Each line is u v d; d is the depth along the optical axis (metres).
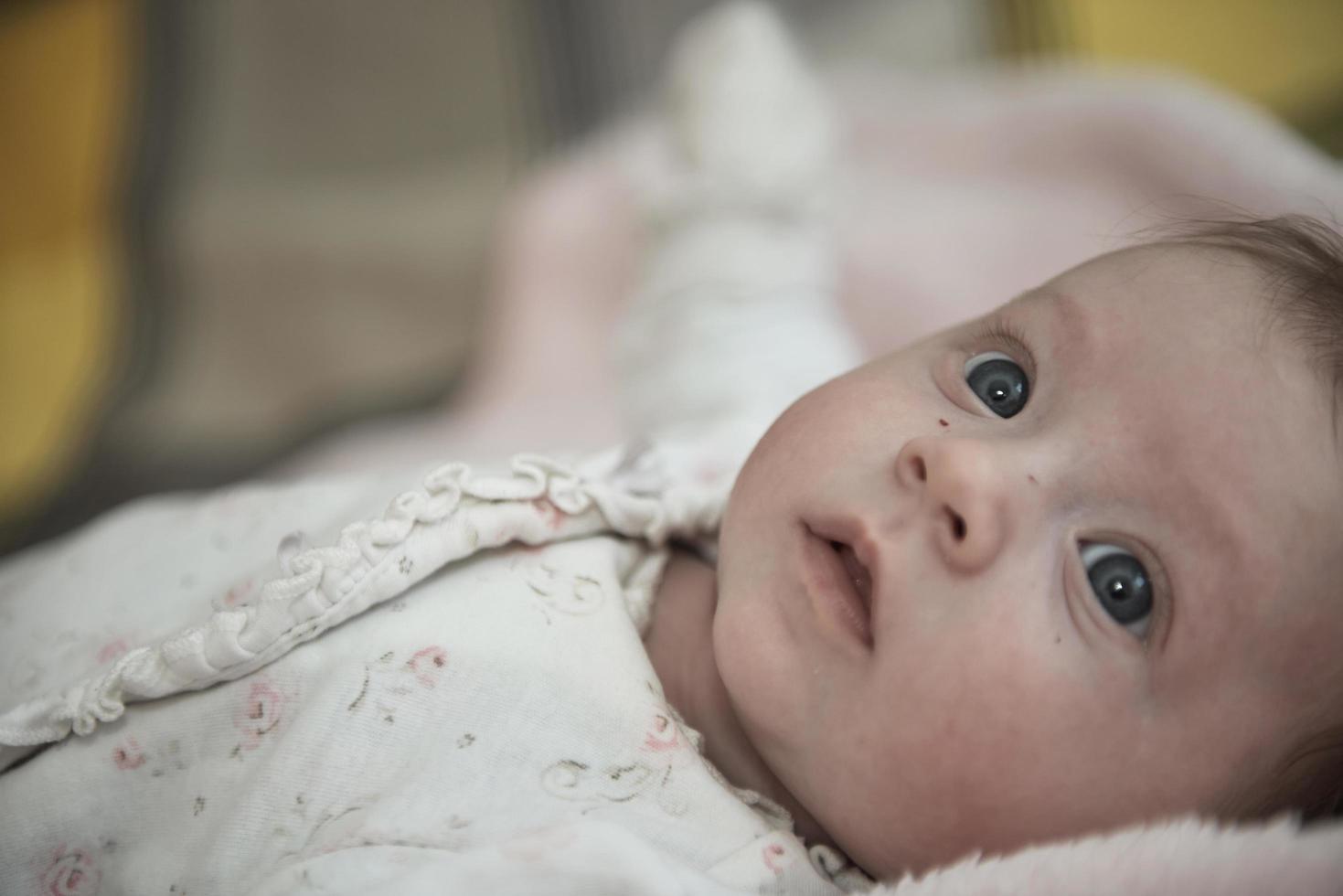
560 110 2.01
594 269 1.78
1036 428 0.69
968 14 1.99
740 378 1.23
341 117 2.00
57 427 1.67
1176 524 0.64
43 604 0.83
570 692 0.69
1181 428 0.65
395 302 1.87
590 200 1.79
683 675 0.79
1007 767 0.64
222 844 0.65
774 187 1.46
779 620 0.70
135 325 1.78
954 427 0.71
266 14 2.00
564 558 0.77
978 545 0.63
